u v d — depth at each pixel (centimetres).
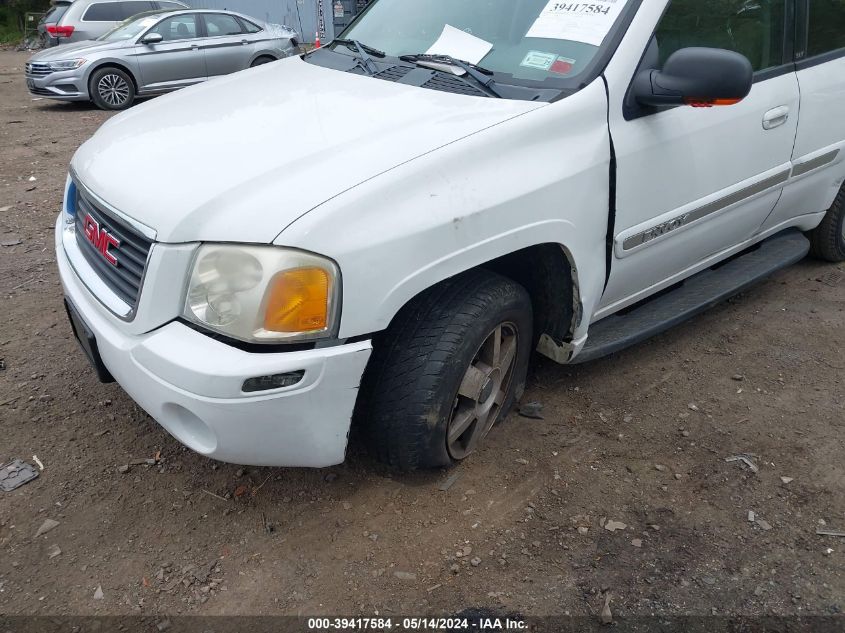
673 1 283
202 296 201
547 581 224
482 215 223
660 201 285
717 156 301
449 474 268
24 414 296
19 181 630
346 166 213
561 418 303
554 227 244
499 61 277
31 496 252
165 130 254
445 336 230
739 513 254
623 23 269
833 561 235
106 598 215
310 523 244
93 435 284
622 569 229
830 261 452
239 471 266
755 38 321
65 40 1252
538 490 262
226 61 1131
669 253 307
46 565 225
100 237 235
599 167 255
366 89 271
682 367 343
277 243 194
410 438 238
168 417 212
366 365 221
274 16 1964
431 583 222
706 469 275
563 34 274
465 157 224
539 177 238
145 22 1075
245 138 235
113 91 1041
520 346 271
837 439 293
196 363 196
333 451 220
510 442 287
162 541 236
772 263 378
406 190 211
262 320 196
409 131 231
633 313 325
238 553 232
